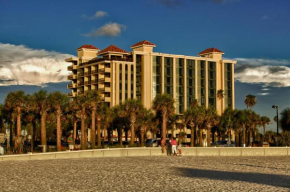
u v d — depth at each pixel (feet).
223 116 377.50
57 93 238.07
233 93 504.84
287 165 110.63
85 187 61.16
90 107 259.80
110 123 323.57
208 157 151.53
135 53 444.96
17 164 107.86
